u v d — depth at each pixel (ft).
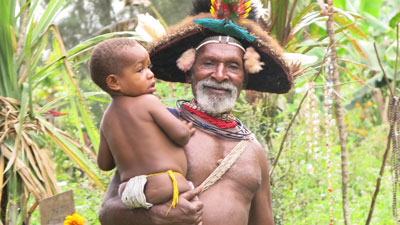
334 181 22.50
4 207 16.44
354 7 29.53
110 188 9.80
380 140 29.40
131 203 8.90
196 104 10.72
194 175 9.96
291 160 18.99
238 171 10.21
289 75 11.55
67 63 16.60
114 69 9.05
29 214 16.44
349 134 35.17
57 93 26.99
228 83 10.46
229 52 10.53
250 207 10.95
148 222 9.02
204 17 11.36
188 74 11.34
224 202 9.88
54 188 16.35
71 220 13.34
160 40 11.02
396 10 33.22
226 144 10.41
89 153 17.17
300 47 19.93
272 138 19.02
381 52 29.30
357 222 19.44
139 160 9.12
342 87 27.20
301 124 21.11
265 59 11.43
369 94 34.09
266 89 12.42
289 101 23.08
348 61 19.70
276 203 17.75
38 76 16.90
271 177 17.87
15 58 16.52
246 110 17.31
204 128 10.47
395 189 14.66
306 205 20.22
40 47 16.94
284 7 18.03
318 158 19.54
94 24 38.63
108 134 9.33
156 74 12.05
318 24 24.25
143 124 9.12
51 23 17.08
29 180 15.88
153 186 8.96
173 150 9.30
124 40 9.19
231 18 11.18
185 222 8.95
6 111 16.16
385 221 19.99
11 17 16.56
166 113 9.22
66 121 21.81
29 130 16.34
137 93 9.19
